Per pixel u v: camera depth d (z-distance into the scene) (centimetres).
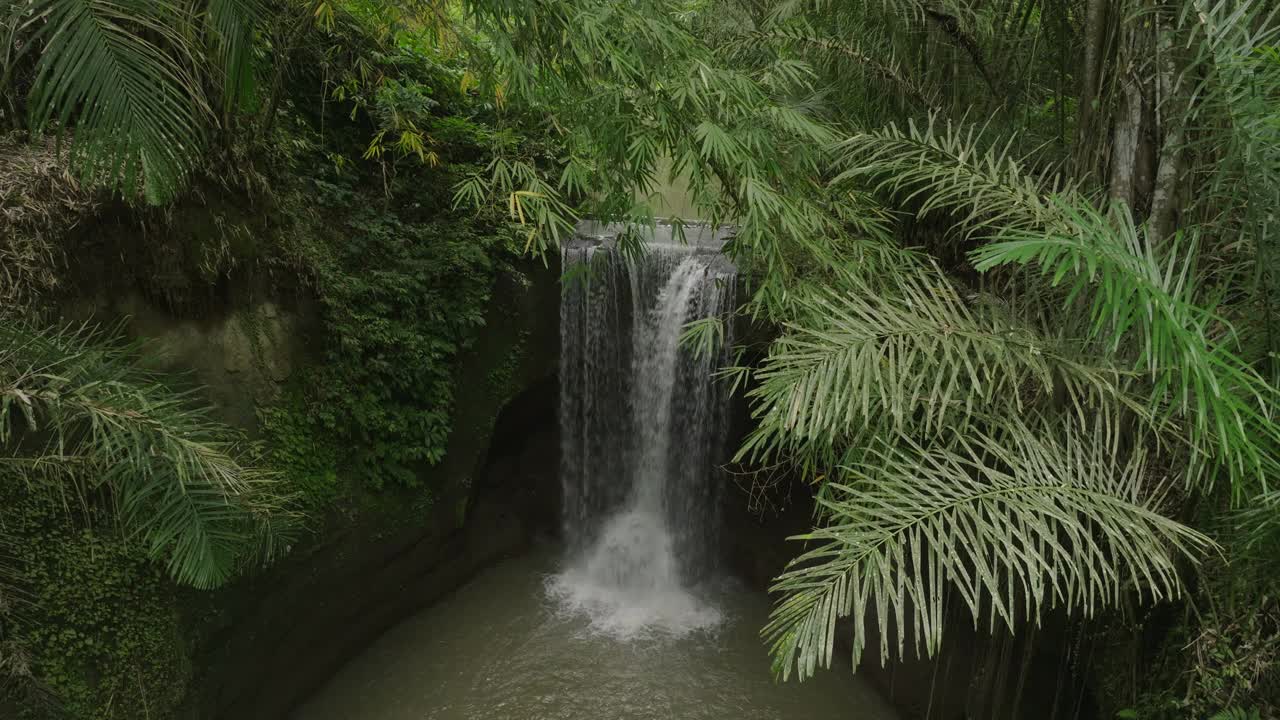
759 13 280
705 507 553
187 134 143
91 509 232
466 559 513
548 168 498
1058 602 240
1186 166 170
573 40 193
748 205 219
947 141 202
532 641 451
